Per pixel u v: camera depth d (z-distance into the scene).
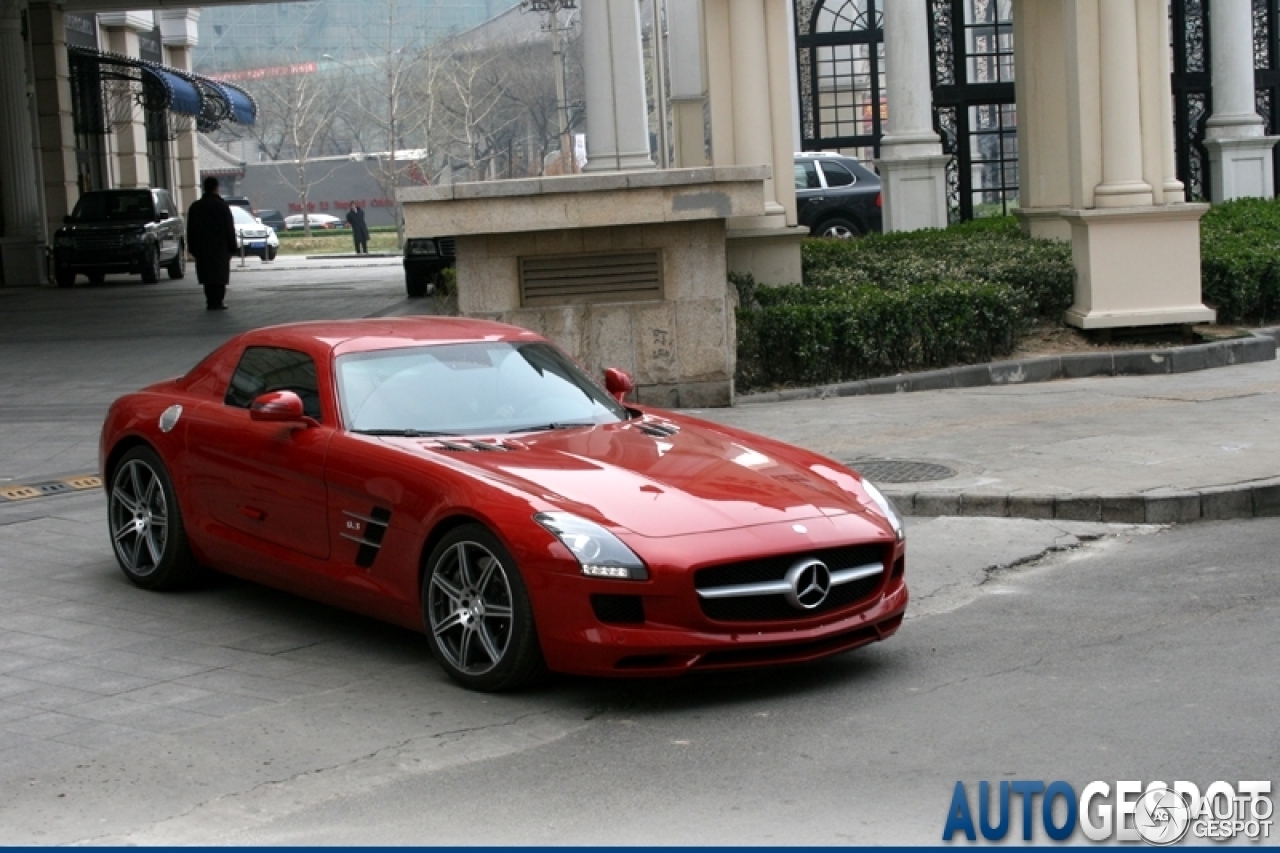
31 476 10.91
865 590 6.26
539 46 76.75
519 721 5.86
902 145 23.44
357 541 6.71
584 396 7.49
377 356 7.33
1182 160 29.19
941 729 5.55
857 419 12.28
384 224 87.38
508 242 13.20
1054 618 7.06
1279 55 31.16
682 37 25.50
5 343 19.12
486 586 6.16
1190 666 6.14
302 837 4.75
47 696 6.32
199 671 6.64
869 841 4.54
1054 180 19.17
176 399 7.96
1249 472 9.65
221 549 7.53
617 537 5.84
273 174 88.31
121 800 5.11
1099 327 15.67
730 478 6.42
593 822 4.79
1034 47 19.20
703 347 13.19
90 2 33.16
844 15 31.19
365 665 6.68
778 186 16.36
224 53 117.88
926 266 16.73
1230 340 15.76
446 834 4.73
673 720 5.82
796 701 6.00
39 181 31.92
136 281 32.03
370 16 122.50
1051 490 9.36
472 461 6.44
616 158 14.94
